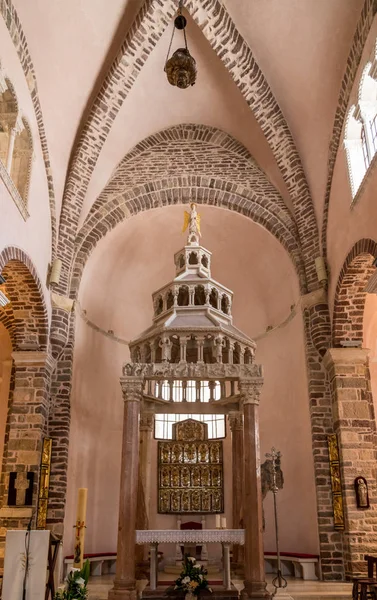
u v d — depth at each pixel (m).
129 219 16.27
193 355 13.04
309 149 14.62
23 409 12.94
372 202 10.90
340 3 11.56
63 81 12.87
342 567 12.75
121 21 12.70
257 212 16.02
